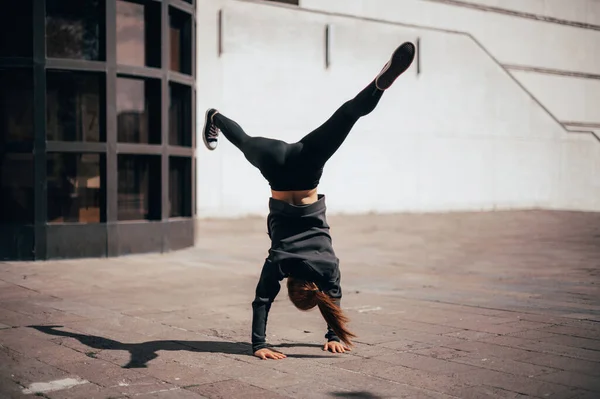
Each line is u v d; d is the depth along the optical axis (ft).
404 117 83.61
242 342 17.78
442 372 14.71
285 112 74.02
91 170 35.73
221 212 69.67
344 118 14.79
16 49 34.40
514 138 93.50
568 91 110.11
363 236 55.57
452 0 90.68
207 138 16.49
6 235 34.50
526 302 24.56
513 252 43.55
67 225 35.06
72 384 13.73
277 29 73.26
